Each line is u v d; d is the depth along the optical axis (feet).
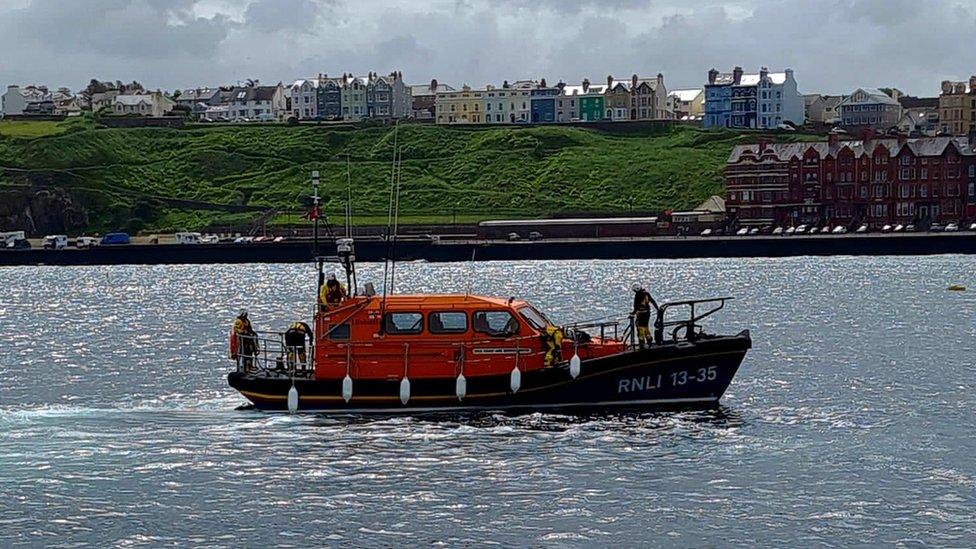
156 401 235.61
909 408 218.79
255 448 184.03
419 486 163.43
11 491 163.02
